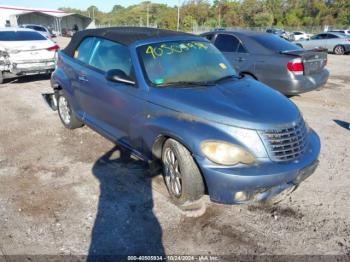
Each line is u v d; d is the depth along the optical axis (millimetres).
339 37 22484
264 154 3277
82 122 5719
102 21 104312
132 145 4289
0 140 5668
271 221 3521
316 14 67812
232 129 3277
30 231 3367
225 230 3379
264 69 7648
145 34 4605
